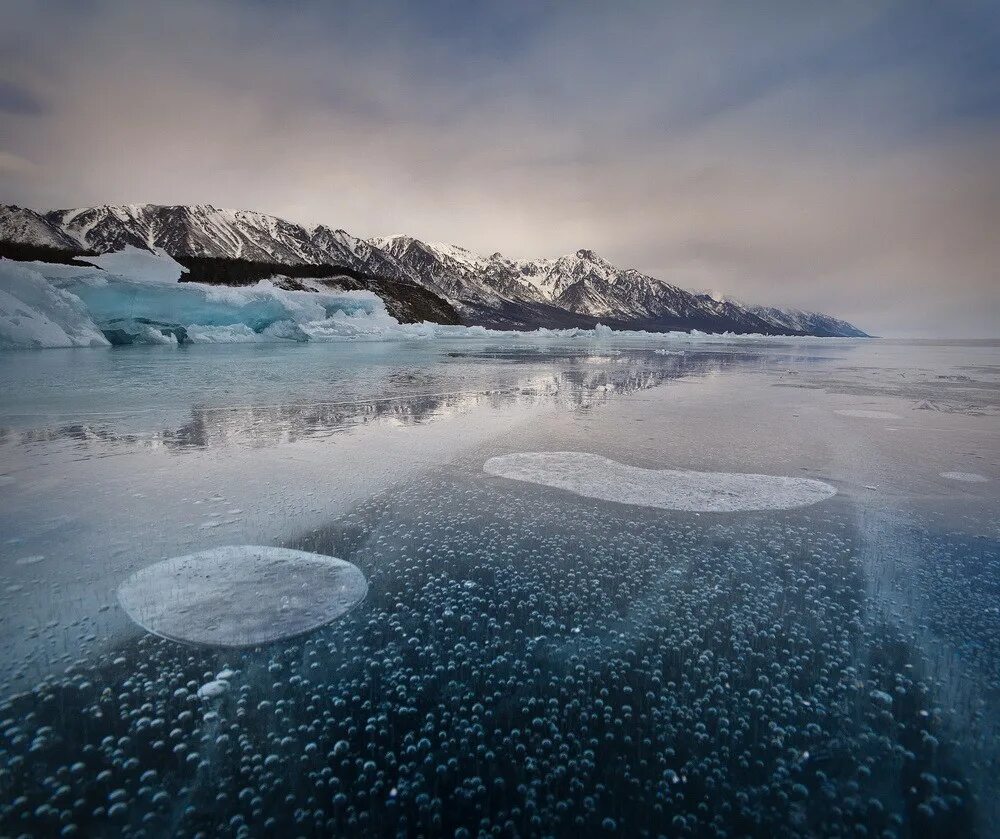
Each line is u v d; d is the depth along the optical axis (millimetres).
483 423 5691
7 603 2014
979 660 1752
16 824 1136
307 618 1945
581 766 1317
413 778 1276
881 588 2217
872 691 1593
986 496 3410
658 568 2389
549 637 1856
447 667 1684
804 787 1265
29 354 13734
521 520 2939
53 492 3307
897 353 25812
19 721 1432
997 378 11734
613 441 4867
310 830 1136
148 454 4250
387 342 29062
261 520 2896
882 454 4469
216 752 1345
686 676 1655
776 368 14555
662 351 23422
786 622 1964
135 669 1653
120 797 1211
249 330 23953
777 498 3350
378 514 3008
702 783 1271
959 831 1156
